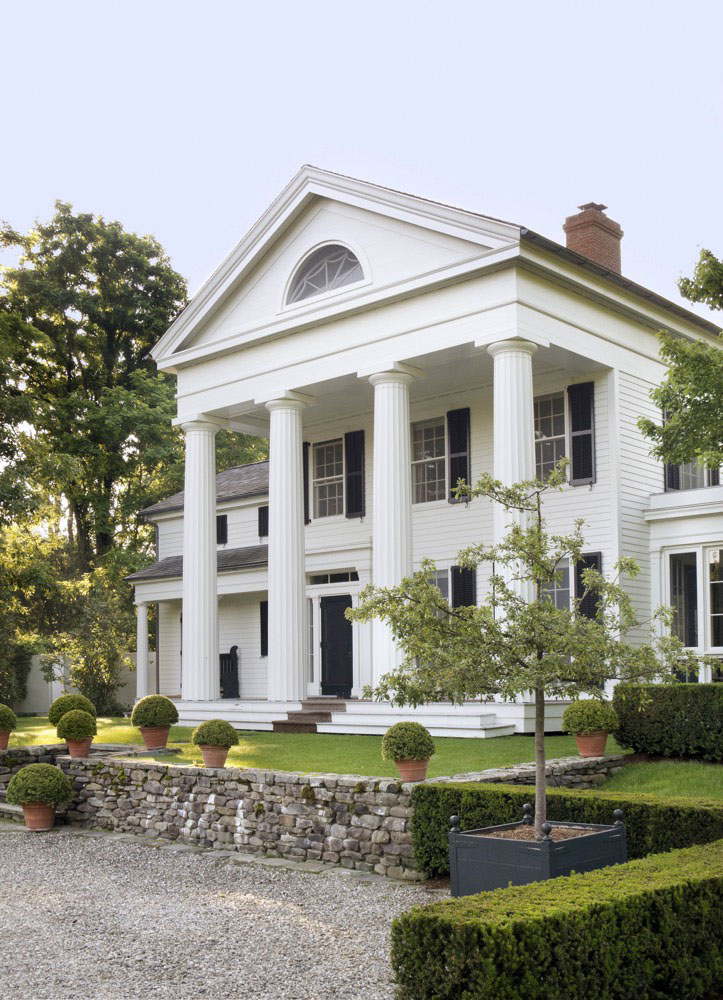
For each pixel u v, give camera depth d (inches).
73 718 679.7
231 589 1114.7
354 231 821.9
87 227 1804.9
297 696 850.1
